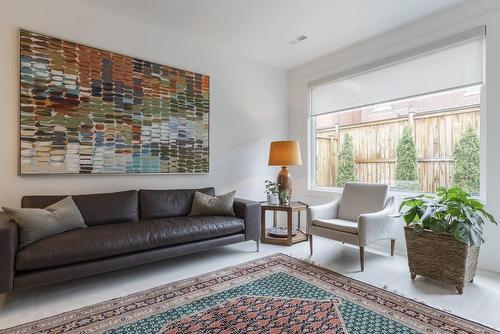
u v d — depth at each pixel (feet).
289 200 12.37
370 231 8.55
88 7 9.22
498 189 8.26
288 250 10.48
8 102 7.97
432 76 9.78
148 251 7.77
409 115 10.85
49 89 8.51
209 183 12.18
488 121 8.47
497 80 8.29
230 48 12.53
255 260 9.32
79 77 9.00
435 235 7.43
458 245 7.02
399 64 10.69
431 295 6.84
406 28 10.37
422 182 10.47
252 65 13.65
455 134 9.61
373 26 10.52
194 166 11.62
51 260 6.28
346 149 13.01
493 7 8.36
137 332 5.32
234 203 10.45
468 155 9.30
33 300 6.60
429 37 9.73
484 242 7.85
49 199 8.08
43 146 8.41
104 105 9.45
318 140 14.14
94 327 5.49
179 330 5.36
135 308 6.20
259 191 13.89
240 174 13.20
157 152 10.61
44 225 6.78
